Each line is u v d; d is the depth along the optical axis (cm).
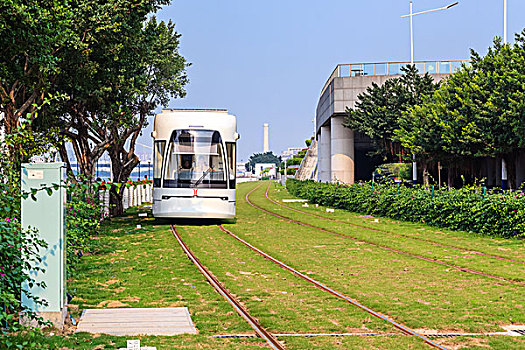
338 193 3691
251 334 877
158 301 1090
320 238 2103
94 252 1727
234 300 1096
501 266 1479
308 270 1436
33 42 1689
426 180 3766
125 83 2611
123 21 2200
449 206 2345
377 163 6022
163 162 2383
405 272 1405
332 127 4803
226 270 1431
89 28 2041
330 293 1162
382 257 1642
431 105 3291
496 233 2091
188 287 1218
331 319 963
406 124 3653
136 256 1658
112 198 3206
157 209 2380
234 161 2430
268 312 1006
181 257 1630
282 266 1493
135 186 905
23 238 821
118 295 1138
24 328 785
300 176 7869
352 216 3080
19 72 1842
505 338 852
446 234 2180
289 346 812
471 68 3203
